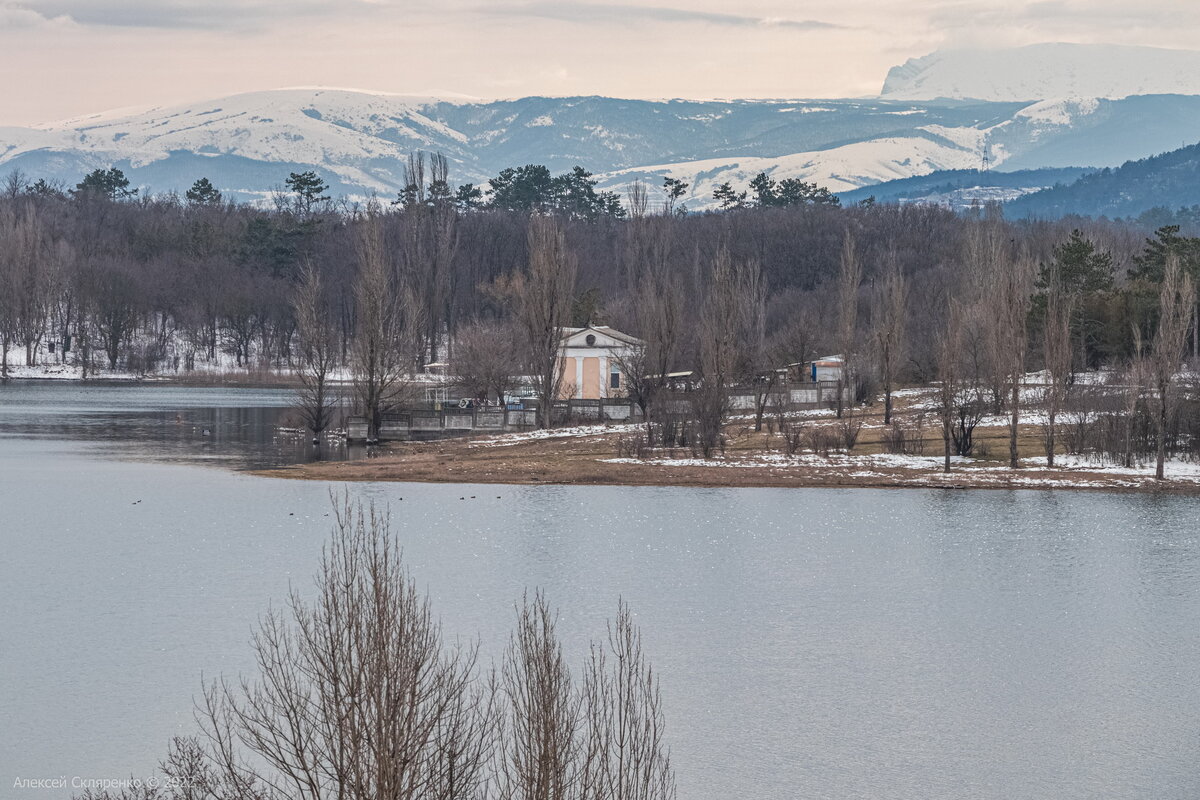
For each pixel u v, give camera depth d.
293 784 92.75
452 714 87.75
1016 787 103.62
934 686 127.69
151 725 111.44
